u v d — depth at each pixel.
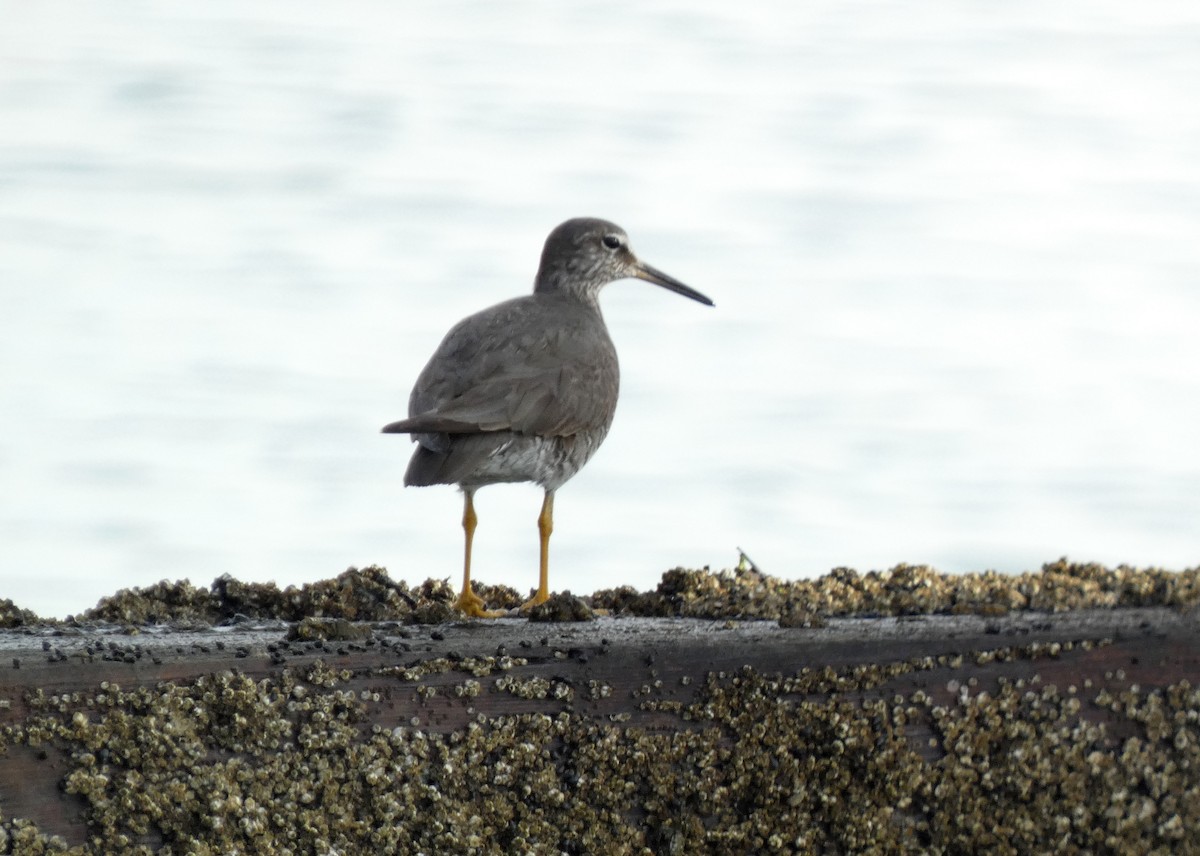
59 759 9.29
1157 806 10.16
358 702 9.80
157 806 9.32
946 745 10.13
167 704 9.52
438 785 9.78
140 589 12.24
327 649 9.91
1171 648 10.30
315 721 9.69
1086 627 10.36
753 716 10.15
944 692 10.21
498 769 9.86
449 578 14.56
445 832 9.73
